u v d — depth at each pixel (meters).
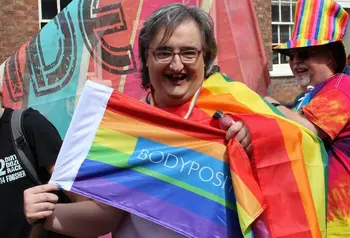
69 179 1.82
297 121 2.29
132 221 1.88
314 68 2.63
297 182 1.76
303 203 1.75
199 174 1.85
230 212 1.81
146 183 1.84
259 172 1.77
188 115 1.93
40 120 2.35
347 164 2.31
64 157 1.86
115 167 1.84
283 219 1.73
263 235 1.73
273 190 1.76
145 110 1.89
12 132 2.32
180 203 1.82
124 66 3.62
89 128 1.88
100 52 3.59
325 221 1.90
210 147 1.87
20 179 2.30
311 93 2.53
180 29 1.79
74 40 3.55
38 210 1.70
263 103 2.03
